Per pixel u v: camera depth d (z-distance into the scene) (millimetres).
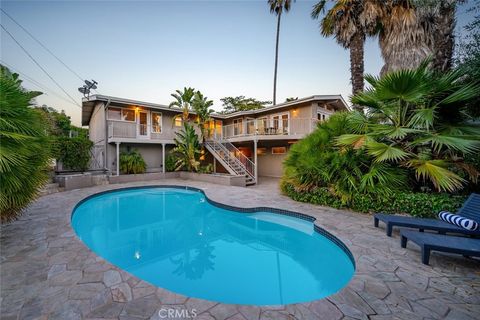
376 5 7836
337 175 6281
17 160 3350
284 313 2025
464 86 4465
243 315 1994
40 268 2818
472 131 4598
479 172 4500
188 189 10695
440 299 2227
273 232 5805
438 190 4926
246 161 14023
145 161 14484
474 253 2664
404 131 4816
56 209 6023
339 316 1983
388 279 2607
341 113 7176
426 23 7277
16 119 3529
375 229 4453
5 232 4188
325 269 3848
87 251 3348
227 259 4238
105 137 12430
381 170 5438
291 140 14508
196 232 5805
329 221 5008
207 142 14914
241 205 6746
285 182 8039
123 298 2215
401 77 4480
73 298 2205
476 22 4812
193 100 13734
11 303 2123
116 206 8281
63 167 11180
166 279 3492
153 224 6449
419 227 3750
